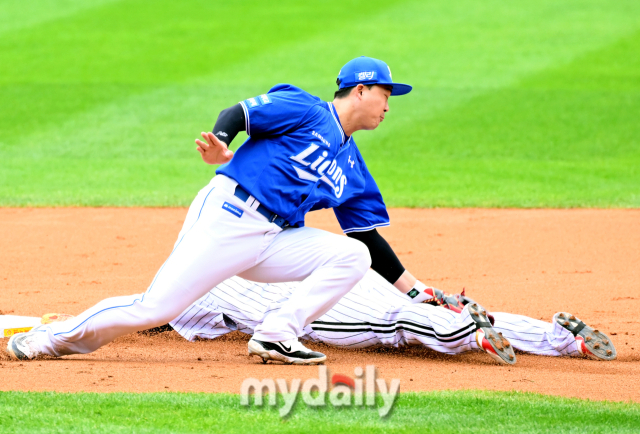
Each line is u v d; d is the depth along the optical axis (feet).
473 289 81.87
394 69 243.60
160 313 47.52
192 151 171.22
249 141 48.21
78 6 320.29
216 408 39.63
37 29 286.46
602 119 197.98
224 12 312.50
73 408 39.09
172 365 50.67
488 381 48.16
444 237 108.99
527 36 278.46
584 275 87.97
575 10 311.68
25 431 35.68
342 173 50.52
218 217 47.06
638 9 309.22
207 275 47.42
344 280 49.73
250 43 270.87
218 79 231.30
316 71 238.68
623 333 64.18
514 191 140.56
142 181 146.72
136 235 108.78
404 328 55.21
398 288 58.13
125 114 199.41
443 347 54.13
